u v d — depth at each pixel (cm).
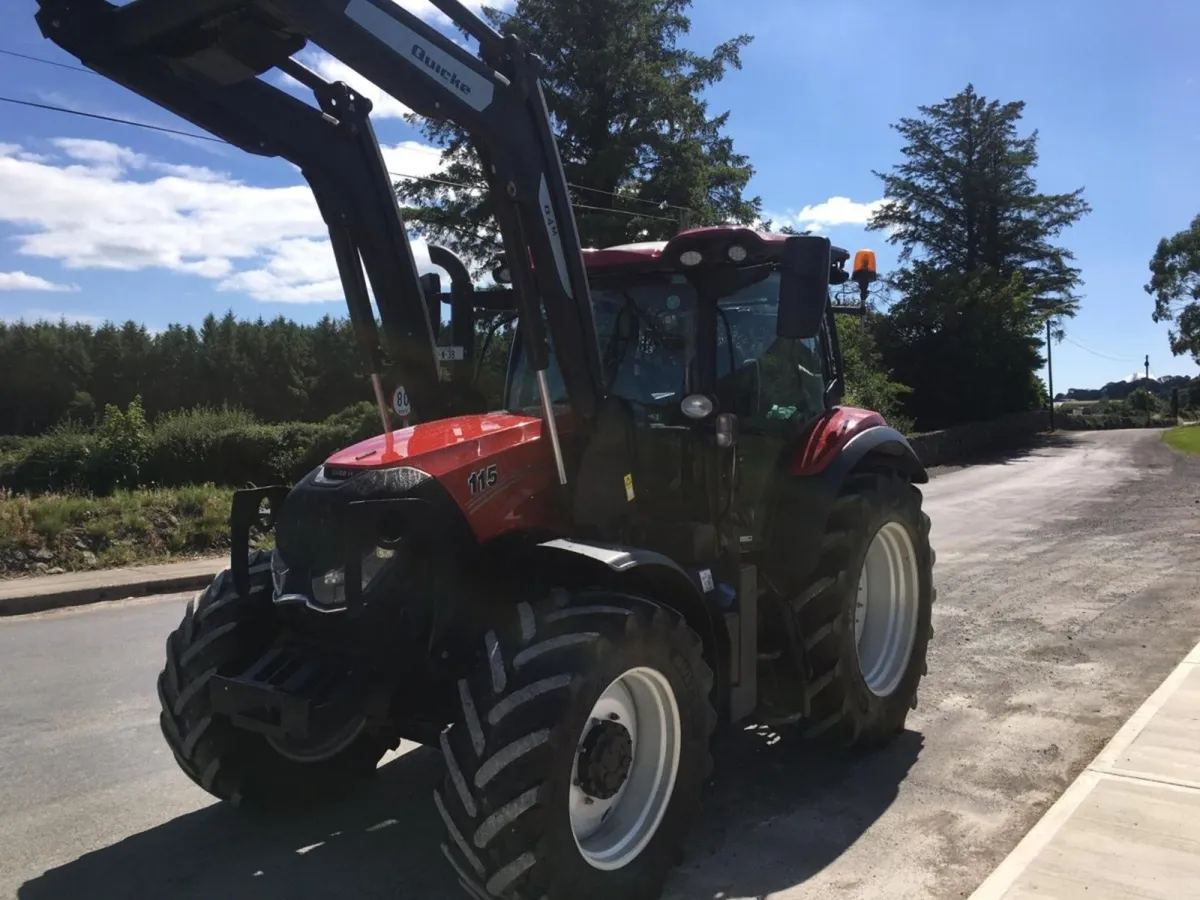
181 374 7162
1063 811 367
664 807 324
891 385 2817
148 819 394
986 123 4194
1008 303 3538
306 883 337
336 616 318
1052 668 578
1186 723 457
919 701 524
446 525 321
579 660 290
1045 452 2870
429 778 436
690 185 2389
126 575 986
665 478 399
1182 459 2333
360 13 281
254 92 342
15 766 454
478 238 2327
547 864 277
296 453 1961
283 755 383
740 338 428
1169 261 5531
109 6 303
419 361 399
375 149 376
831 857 351
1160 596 759
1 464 1636
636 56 2388
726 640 374
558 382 419
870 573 487
